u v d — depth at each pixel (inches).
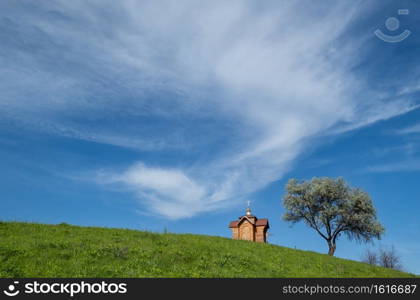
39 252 794.2
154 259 856.9
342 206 2372.0
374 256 2694.4
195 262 900.0
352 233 2381.9
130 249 904.3
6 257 733.9
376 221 2322.8
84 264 763.4
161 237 1171.9
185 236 1320.1
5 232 970.7
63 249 848.3
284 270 995.9
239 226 2714.1
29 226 1104.8
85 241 957.2
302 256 1321.4
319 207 2406.5
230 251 1099.9
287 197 2470.5
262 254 1179.3
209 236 1465.3
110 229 1232.2
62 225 1222.3
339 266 1249.4
